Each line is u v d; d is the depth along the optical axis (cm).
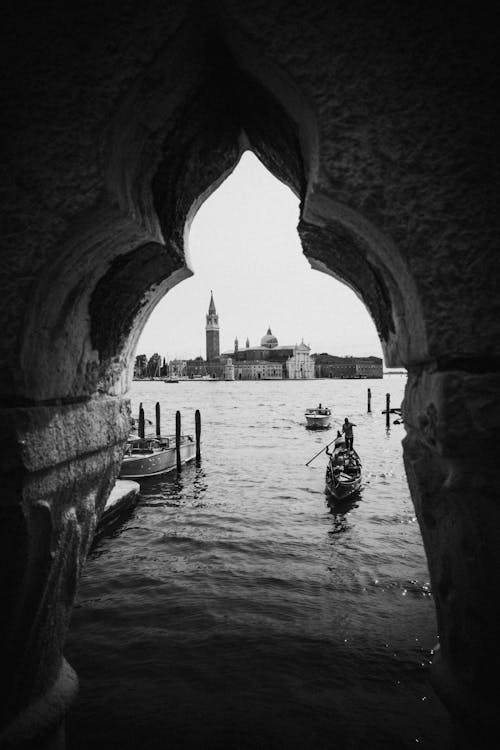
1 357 177
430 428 169
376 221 164
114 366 269
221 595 686
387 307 215
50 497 198
